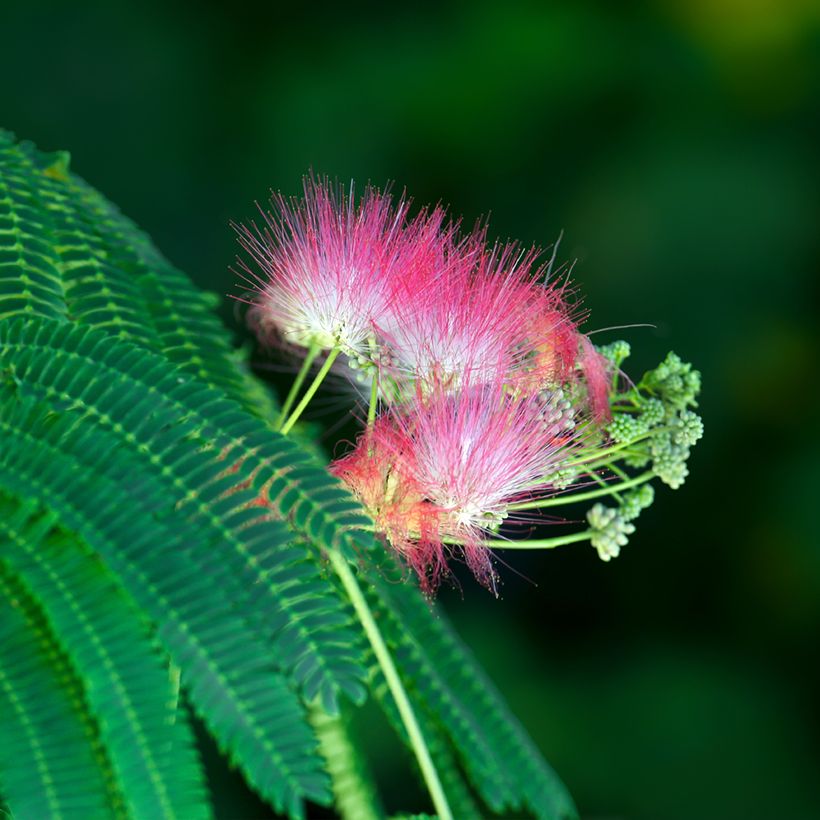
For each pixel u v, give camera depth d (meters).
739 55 2.30
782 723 2.05
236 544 0.79
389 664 0.82
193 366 0.85
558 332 0.83
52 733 0.78
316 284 0.83
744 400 2.16
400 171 2.27
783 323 2.16
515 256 0.83
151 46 2.22
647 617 2.15
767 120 2.27
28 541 0.78
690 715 2.03
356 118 2.26
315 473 0.80
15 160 0.85
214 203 2.21
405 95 2.27
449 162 2.27
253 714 0.77
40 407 0.79
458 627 2.01
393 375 0.83
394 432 0.82
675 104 2.27
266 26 2.29
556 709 2.00
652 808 1.96
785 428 2.16
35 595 0.78
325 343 0.84
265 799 0.77
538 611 2.11
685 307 2.17
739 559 2.16
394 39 2.32
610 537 0.83
